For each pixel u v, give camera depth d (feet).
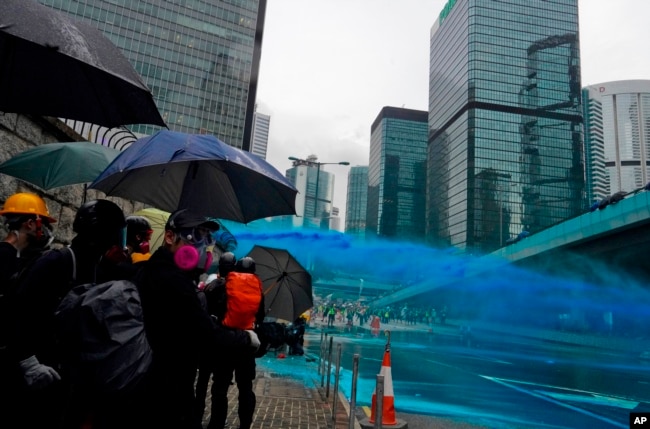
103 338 6.25
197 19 332.39
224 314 13.41
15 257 8.79
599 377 43.91
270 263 18.16
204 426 16.52
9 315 7.29
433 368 44.34
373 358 51.44
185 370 7.16
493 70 483.92
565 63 493.77
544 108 480.23
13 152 19.03
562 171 468.34
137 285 7.10
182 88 321.32
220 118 329.11
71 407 6.93
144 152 10.24
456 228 484.33
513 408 25.49
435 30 611.88
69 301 6.59
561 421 22.63
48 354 7.72
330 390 27.27
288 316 18.30
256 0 356.59
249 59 347.15
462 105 495.82
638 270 123.65
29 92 10.46
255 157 11.87
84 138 24.61
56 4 292.40
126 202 30.60
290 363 40.55
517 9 500.33
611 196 94.43
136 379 6.28
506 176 461.37
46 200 21.58
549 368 50.75
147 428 6.56
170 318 6.95
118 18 307.58
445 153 534.37
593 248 109.81
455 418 22.47
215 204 13.39
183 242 7.56
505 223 450.30
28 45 9.69
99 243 8.04
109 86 10.18
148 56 313.94
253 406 14.21
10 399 7.33
